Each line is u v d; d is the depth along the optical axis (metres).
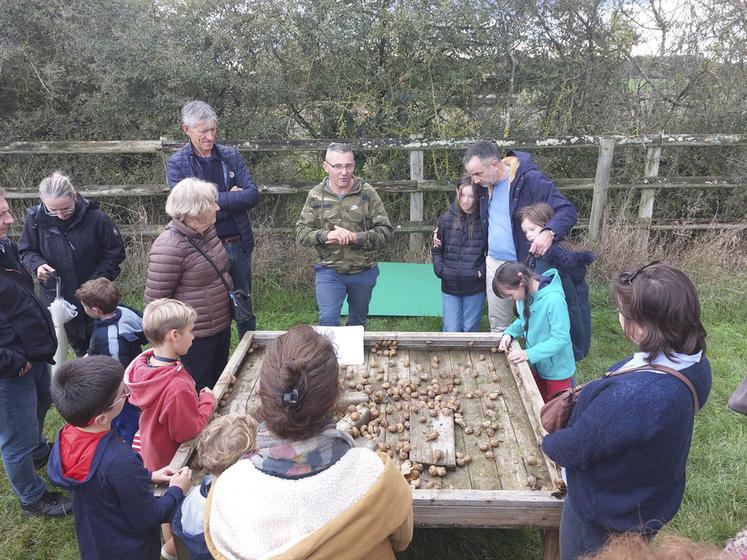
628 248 5.90
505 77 6.73
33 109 6.56
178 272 3.25
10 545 3.02
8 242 2.93
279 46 6.41
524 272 3.09
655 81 6.79
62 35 6.21
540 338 3.16
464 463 2.51
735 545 1.47
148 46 6.01
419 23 6.12
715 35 6.46
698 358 1.73
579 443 1.78
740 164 6.22
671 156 6.57
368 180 6.23
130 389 2.59
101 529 2.17
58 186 3.49
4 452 2.98
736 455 3.54
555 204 3.80
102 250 3.84
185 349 2.69
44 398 3.29
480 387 3.12
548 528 2.27
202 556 2.08
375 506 1.32
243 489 1.33
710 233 6.18
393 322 5.39
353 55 6.40
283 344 1.42
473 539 2.98
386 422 2.79
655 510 1.85
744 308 5.36
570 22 6.57
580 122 6.74
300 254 6.07
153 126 6.29
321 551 1.24
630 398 1.69
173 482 2.30
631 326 1.79
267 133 6.41
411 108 6.55
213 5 6.19
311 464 1.32
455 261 4.40
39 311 2.88
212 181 4.28
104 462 2.08
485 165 3.88
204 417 2.70
